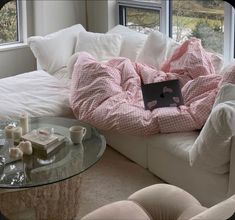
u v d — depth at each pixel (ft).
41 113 8.84
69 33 11.93
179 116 7.82
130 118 8.16
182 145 7.42
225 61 9.55
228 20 9.56
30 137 6.77
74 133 6.95
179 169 7.42
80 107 9.11
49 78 10.19
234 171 6.59
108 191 6.82
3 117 8.25
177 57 9.77
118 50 11.86
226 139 6.42
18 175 6.08
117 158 8.09
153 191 5.34
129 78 9.75
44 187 6.15
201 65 9.10
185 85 8.73
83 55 10.10
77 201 6.49
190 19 11.02
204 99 7.91
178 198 5.22
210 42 10.36
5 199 6.05
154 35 10.73
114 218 4.75
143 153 7.97
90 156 6.65
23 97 9.12
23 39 10.75
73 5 13.69
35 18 11.88
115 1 13.55
